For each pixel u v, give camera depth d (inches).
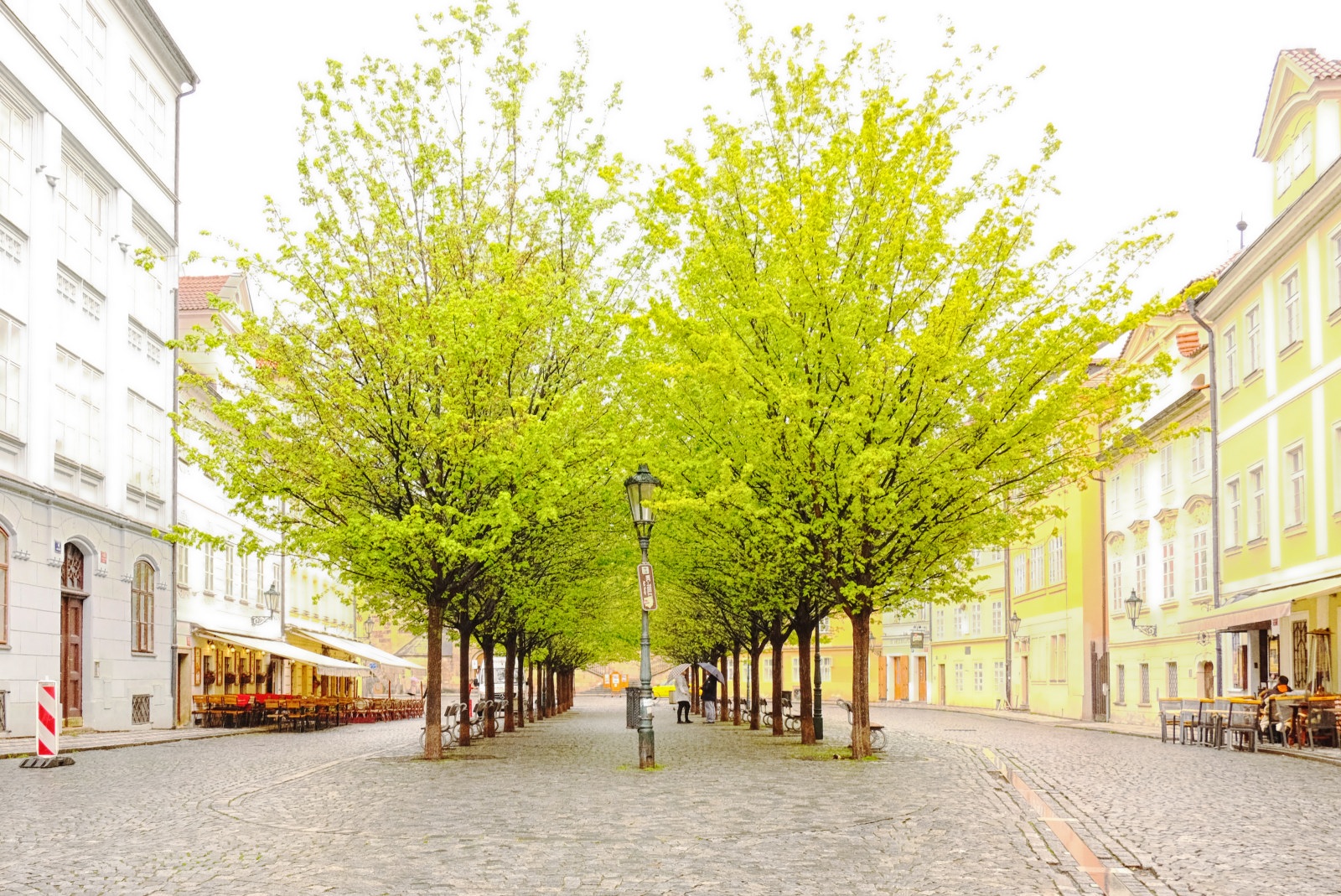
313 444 843.4
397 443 850.8
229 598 1911.9
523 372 897.5
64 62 1235.9
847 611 877.8
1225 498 1475.1
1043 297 813.2
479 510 827.4
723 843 434.9
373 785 674.8
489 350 807.1
